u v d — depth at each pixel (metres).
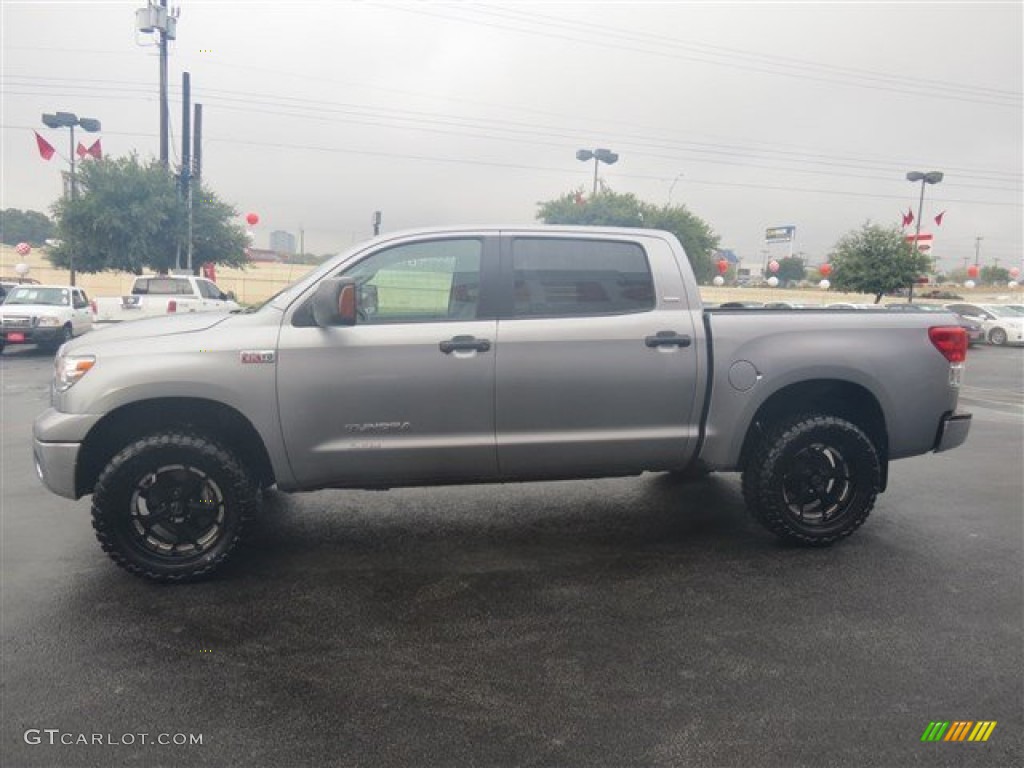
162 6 25.05
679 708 2.71
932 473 6.34
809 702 2.74
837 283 34.03
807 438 4.20
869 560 4.17
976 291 66.06
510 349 3.96
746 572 3.99
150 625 3.36
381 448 3.93
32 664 3.01
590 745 2.49
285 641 3.21
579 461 4.14
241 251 31.80
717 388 4.19
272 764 2.39
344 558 4.21
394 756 2.43
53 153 25.75
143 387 3.69
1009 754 2.45
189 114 27.81
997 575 3.96
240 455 4.02
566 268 4.12
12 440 7.52
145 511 3.88
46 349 18.22
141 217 25.95
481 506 5.21
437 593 3.73
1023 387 14.13
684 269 4.25
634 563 4.13
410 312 4.00
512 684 2.87
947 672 2.96
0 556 4.23
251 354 3.78
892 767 2.38
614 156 34.62
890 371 4.30
